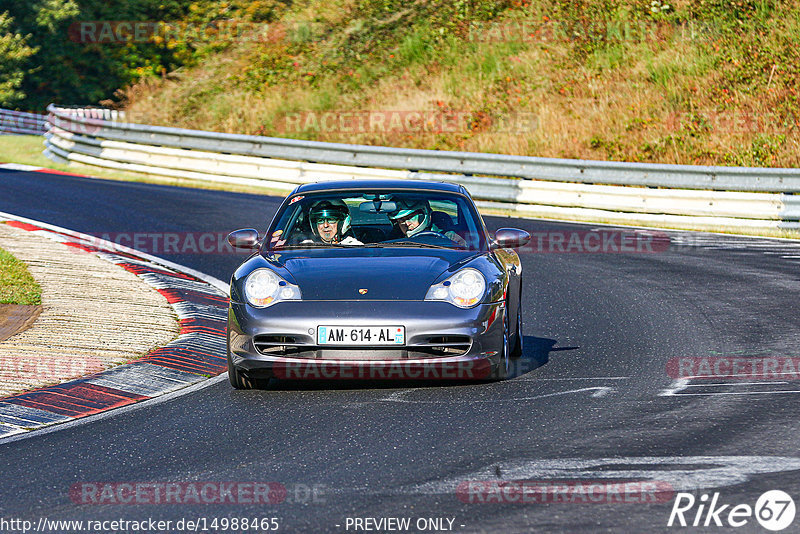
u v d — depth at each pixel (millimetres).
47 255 45844
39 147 104938
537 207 71500
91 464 18875
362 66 112125
